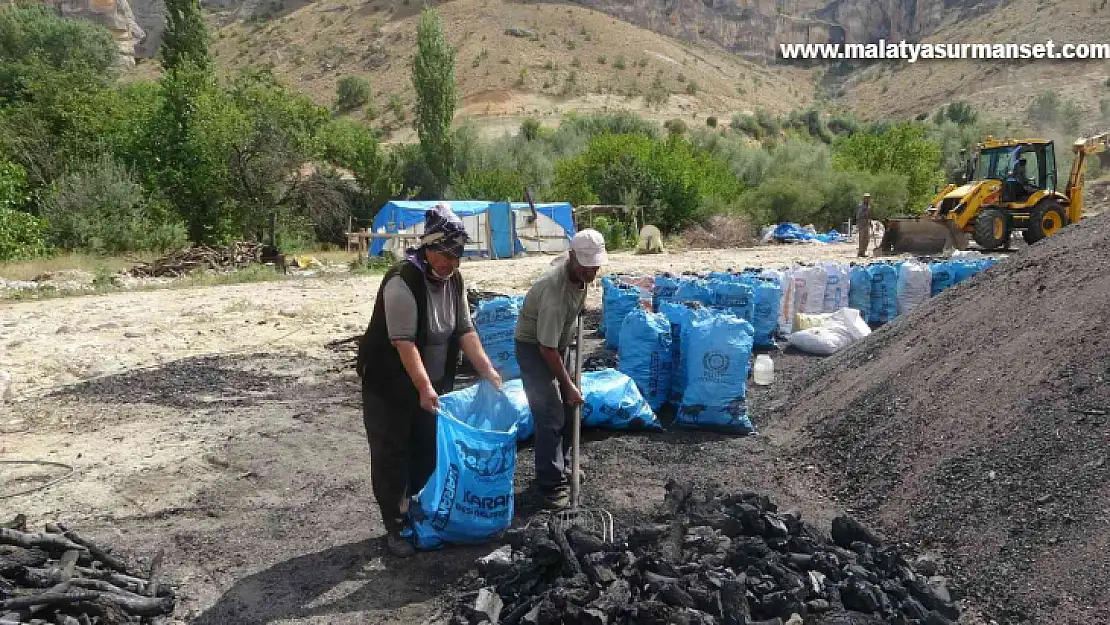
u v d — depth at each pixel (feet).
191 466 18.07
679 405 19.92
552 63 402.52
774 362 27.04
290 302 43.60
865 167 137.90
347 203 118.11
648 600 10.17
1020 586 11.08
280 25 487.20
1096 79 345.10
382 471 13.42
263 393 24.72
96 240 74.64
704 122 349.41
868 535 12.20
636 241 92.43
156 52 434.30
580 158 120.16
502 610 10.95
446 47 140.05
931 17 633.20
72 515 15.34
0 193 67.31
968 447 14.42
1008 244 62.08
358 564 13.29
